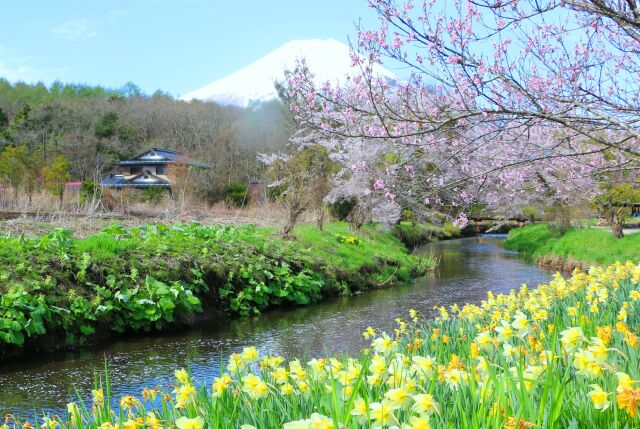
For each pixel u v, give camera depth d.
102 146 57.22
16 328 7.61
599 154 9.26
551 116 5.72
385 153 12.57
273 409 2.81
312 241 16.27
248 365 3.46
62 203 18.02
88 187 24.25
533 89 6.90
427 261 19.95
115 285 9.39
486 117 6.18
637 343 3.13
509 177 8.72
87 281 9.16
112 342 8.79
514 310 5.97
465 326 5.38
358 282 14.89
